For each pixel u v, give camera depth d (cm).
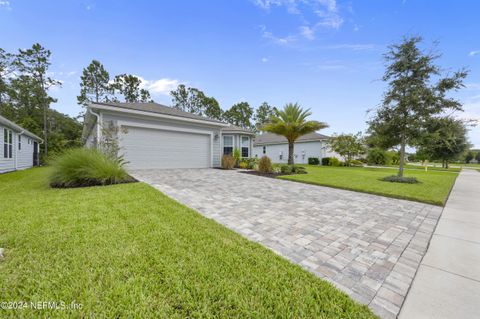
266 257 220
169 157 1073
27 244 227
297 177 904
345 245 265
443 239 294
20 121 2078
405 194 569
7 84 2011
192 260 206
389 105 868
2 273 176
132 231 269
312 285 178
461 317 152
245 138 1733
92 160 580
